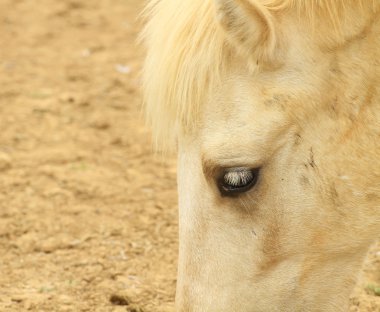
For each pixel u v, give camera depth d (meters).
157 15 7.83
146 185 14.20
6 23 22.94
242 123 7.50
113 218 12.96
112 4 24.77
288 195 7.69
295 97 7.55
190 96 7.49
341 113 7.66
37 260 11.80
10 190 13.95
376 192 7.82
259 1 7.53
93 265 11.60
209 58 7.46
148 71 7.74
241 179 7.53
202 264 7.69
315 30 7.55
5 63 20.20
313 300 7.95
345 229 7.86
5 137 16.16
